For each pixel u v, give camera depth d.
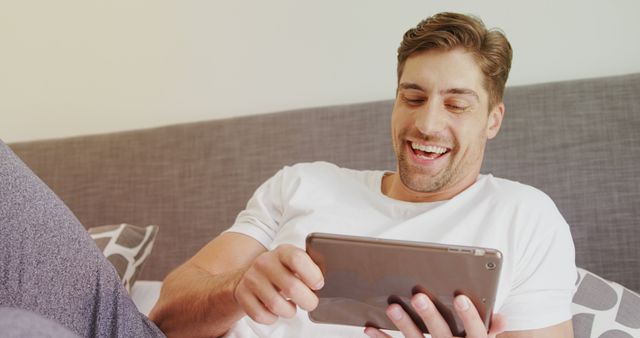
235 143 1.85
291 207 1.35
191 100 2.03
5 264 0.87
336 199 1.34
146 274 1.88
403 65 1.28
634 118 1.57
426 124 1.22
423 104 1.25
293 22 1.91
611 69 1.71
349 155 1.76
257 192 1.44
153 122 2.07
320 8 1.88
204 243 1.84
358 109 1.78
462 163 1.26
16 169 0.92
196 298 1.14
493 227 1.21
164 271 1.87
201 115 2.03
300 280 0.92
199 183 1.86
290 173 1.41
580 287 1.34
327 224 1.30
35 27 2.11
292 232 1.31
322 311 0.99
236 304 1.07
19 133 2.17
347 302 0.97
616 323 1.25
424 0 1.80
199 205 1.86
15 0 2.11
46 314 0.89
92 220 1.93
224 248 1.33
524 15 1.74
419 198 1.31
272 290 0.95
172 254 1.86
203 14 1.98
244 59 1.97
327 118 1.80
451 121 1.23
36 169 1.98
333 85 1.90
